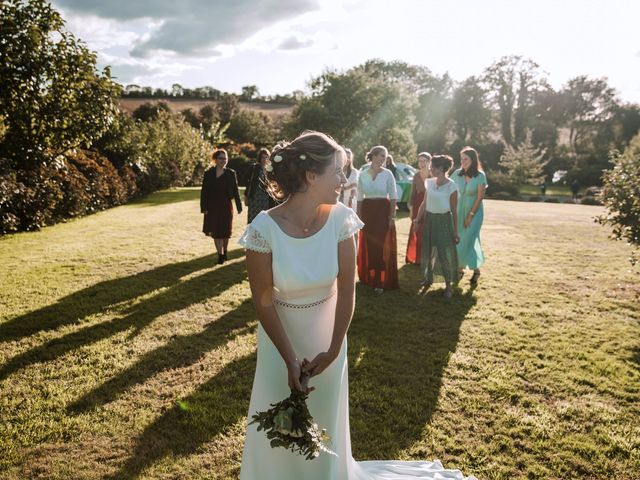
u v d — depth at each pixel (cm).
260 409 202
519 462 271
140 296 566
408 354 414
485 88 5247
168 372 375
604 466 267
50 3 1055
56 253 800
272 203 700
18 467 262
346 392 215
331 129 3231
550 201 2984
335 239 188
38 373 371
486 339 449
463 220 633
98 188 1392
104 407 322
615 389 354
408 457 275
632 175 529
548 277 681
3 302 538
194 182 2777
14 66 1040
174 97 7312
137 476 255
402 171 1480
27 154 1091
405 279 665
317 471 201
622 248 904
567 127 5591
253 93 7875
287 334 194
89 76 1106
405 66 5578
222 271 689
